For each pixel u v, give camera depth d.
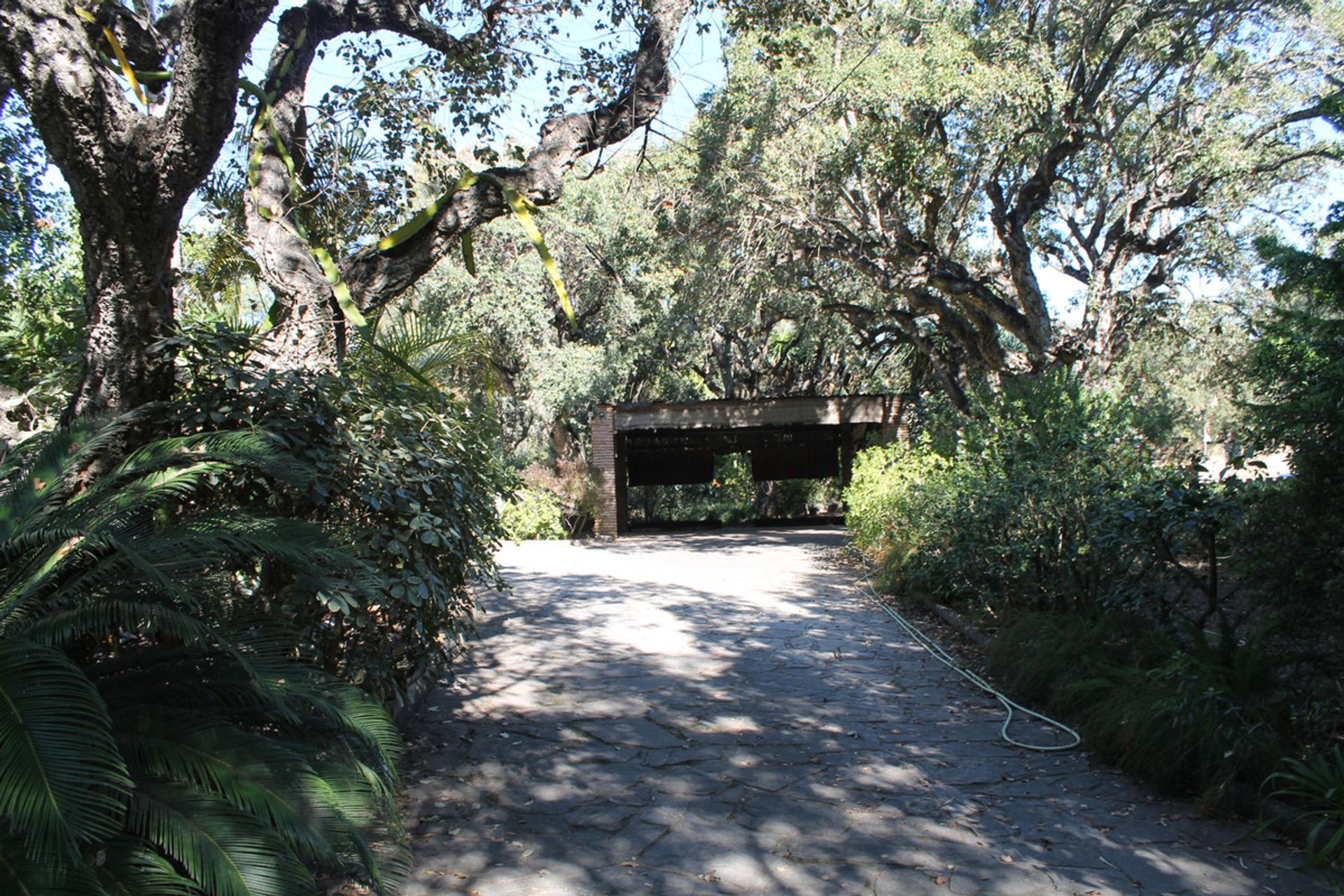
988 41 15.28
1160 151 17.31
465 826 4.55
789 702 6.86
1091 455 8.07
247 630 3.94
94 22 5.05
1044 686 6.76
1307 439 5.03
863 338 26.81
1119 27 16.09
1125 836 4.44
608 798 4.93
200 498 4.87
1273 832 4.45
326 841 3.31
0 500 4.01
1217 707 4.98
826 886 3.91
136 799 3.16
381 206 8.02
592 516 23.47
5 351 9.20
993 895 3.84
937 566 10.41
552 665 8.06
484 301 23.19
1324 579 4.99
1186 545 6.62
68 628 3.33
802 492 35.12
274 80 6.72
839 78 15.06
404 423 5.48
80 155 4.21
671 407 23.47
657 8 7.79
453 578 5.88
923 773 5.33
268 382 4.66
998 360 18.67
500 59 8.31
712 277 20.55
